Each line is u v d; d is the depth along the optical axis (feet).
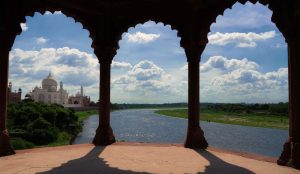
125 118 399.24
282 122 313.94
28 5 28.02
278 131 238.07
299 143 21.65
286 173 20.25
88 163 23.50
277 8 23.15
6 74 26.27
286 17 22.29
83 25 32.73
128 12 32.83
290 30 22.00
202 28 30.12
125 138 184.14
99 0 31.27
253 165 22.85
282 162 22.79
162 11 32.04
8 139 26.73
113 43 33.58
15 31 27.02
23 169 21.22
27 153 27.66
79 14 31.99
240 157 26.09
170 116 464.24
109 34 33.50
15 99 317.83
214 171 21.03
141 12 32.58
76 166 22.44
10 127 136.15
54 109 177.17
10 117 143.43
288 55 22.44
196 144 30.48
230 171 20.99
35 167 21.91
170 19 31.78
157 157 25.99
